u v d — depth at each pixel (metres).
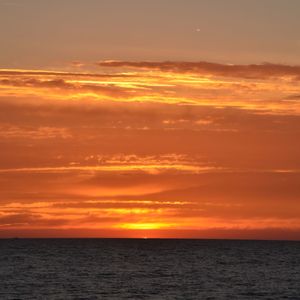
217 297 83.88
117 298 81.81
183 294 86.19
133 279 104.69
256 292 89.12
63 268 126.44
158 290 89.94
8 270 120.56
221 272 120.75
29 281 100.12
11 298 81.12
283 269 129.62
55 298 81.31
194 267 133.50
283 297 84.56
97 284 96.44
